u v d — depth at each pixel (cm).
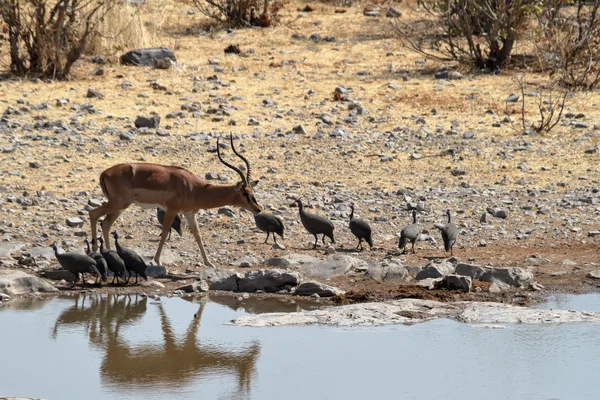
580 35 7462
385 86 7025
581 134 5909
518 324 3148
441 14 8200
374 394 2511
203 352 2861
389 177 5103
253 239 4194
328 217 4462
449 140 5766
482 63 7694
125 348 2892
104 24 7575
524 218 4503
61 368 2709
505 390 2555
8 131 5519
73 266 3488
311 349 2892
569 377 2661
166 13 9381
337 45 8481
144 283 3631
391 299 3438
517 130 5969
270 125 5962
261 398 2484
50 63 6894
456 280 3534
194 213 3762
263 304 3409
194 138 5616
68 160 5109
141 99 6394
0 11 6825
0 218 4256
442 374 2675
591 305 3369
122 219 4403
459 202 4716
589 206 4681
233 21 9131
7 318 3197
